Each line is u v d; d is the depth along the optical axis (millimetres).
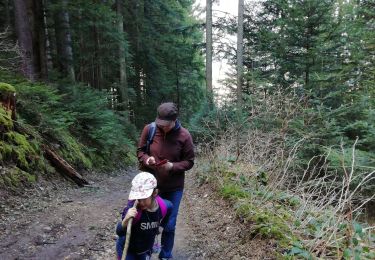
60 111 10625
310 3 10242
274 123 8945
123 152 15258
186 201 7305
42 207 6320
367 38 10953
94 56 18500
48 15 13164
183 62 28484
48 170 8219
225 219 5441
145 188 3031
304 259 3580
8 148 7109
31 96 9594
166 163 3770
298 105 7898
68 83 12969
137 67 26109
